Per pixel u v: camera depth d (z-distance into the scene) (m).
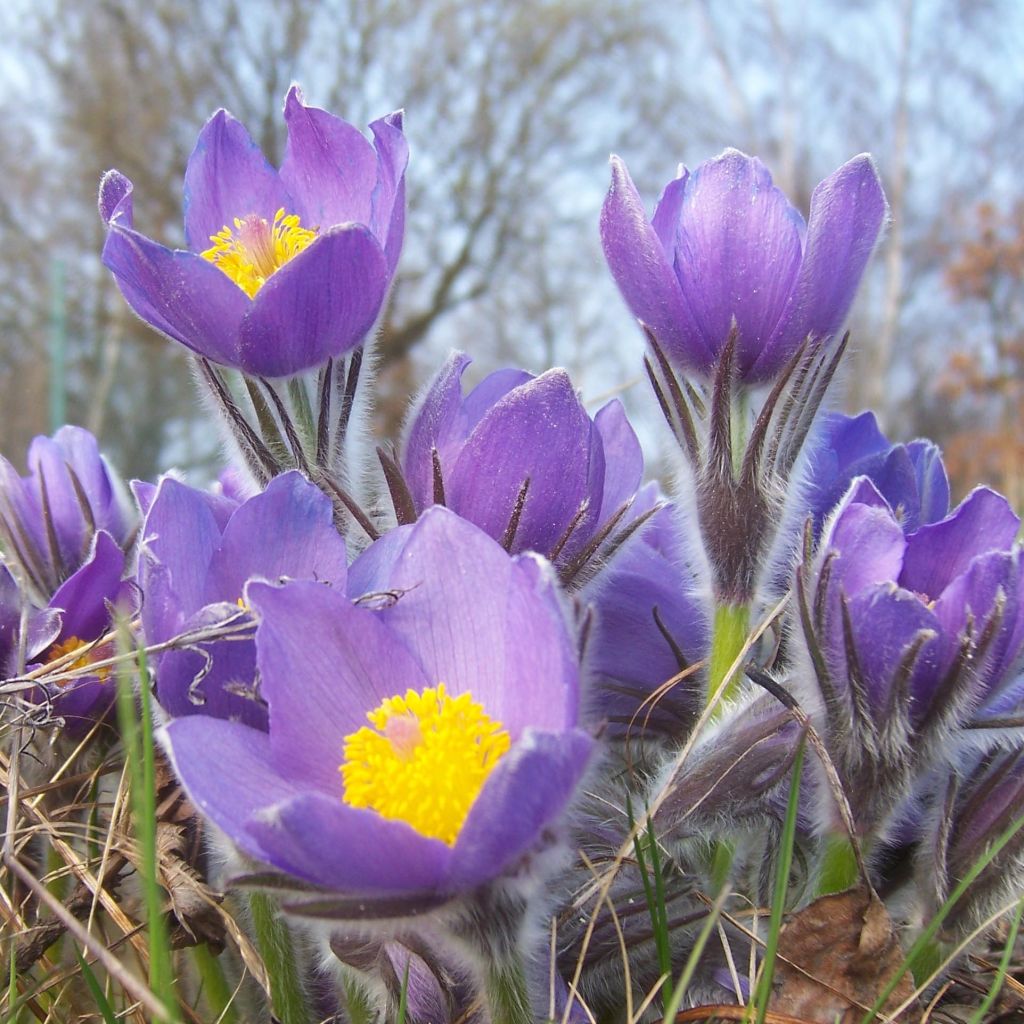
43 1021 0.24
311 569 0.20
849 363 0.23
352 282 0.21
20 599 0.24
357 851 0.15
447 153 2.80
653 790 0.23
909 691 0.19
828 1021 0.20
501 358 2.97
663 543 0.28
